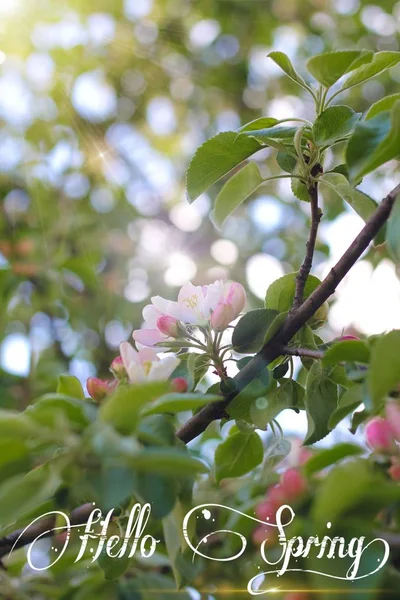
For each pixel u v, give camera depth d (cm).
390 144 71
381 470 70
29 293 140
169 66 188
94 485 64
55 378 131
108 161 163
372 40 188
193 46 191
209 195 164
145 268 153
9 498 64
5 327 136
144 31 187
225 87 191
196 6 191
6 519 64
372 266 129
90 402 76
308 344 80
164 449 65
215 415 79
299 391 80
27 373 131
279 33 192
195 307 81
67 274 142
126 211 158
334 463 73
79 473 65
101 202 159
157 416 70
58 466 64
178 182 179
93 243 148
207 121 193
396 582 66
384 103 78
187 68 190
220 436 107
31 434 64
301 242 157
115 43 178
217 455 84
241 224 163
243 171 83
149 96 189
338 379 78
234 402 79
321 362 77
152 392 65
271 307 82
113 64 180
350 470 64
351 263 76
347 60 77
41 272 139
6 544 77
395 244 70
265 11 191
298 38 192
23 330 138
